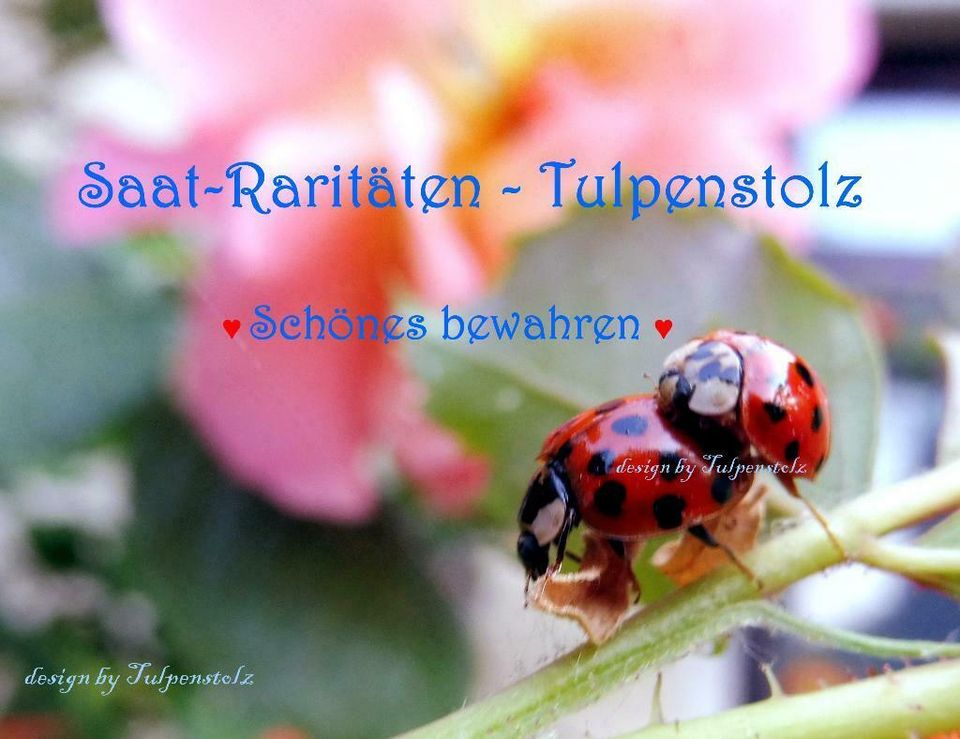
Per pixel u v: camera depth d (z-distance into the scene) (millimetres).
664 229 81
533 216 87
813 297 79
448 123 86
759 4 91
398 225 83
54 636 101
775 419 64
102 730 97
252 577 87
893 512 66
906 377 131
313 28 83
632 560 65
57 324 84
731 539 66
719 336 67
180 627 86
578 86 89
